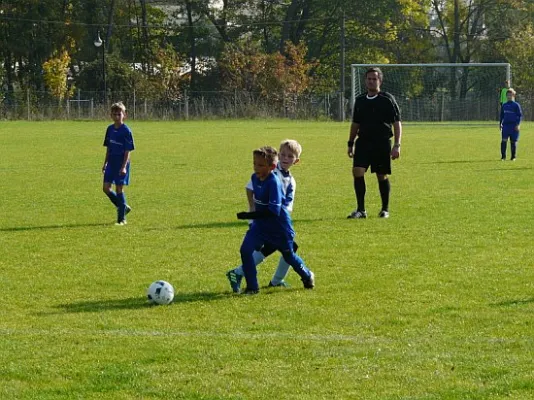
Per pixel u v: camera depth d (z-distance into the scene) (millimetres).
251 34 80438
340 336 7945
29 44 70250
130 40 78812
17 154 31125
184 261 11602
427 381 6734
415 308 8922
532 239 12984
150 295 9234
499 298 9312
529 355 7312
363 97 15367
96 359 7336
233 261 11602
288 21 76875
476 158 28875
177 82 72438
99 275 10734
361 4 76312
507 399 6363
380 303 9148
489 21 78688
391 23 78125
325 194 19078
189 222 15148
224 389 6617
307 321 8477
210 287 10016
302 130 48750
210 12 78312
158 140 39375
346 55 77562
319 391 6555
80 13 75125
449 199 17844
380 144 15312
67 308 9102
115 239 13430
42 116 62844
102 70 69625
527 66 73875
